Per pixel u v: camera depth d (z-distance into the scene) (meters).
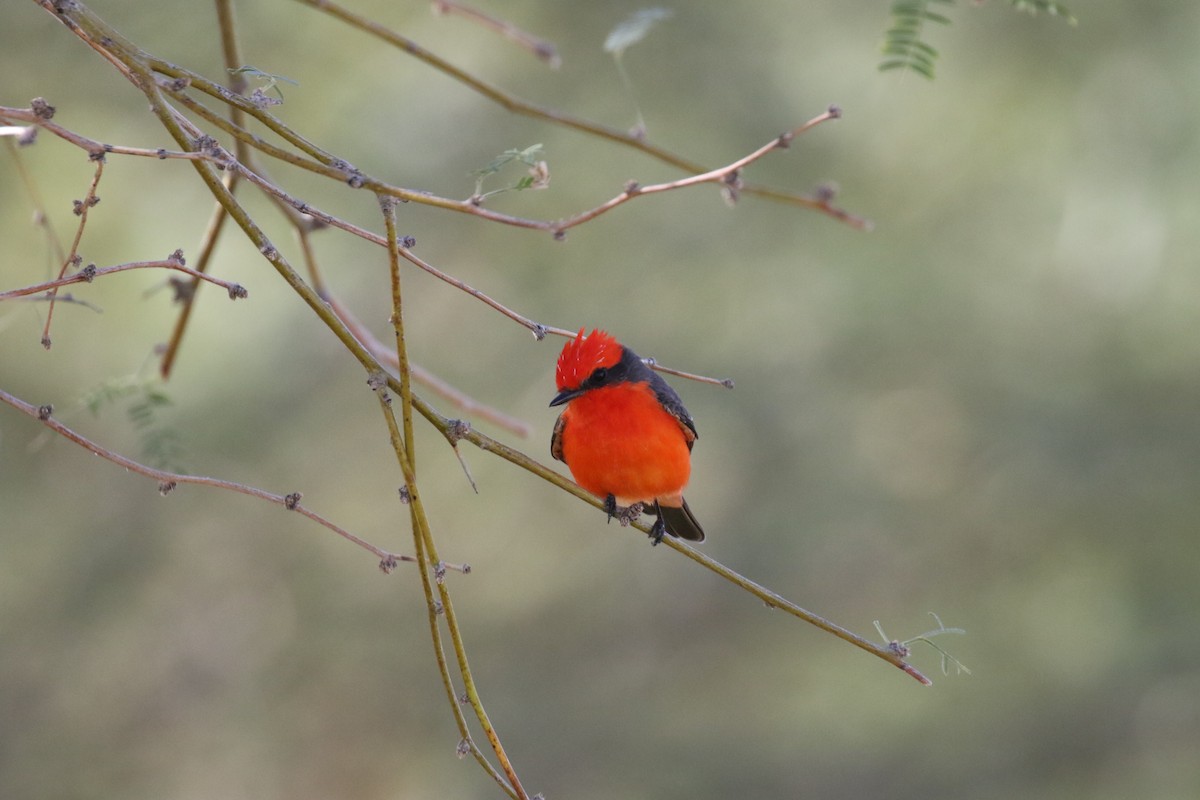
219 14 5.79
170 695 16.70
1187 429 14.52
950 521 15.62
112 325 13.16
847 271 14.80
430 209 14.59
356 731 17.47
